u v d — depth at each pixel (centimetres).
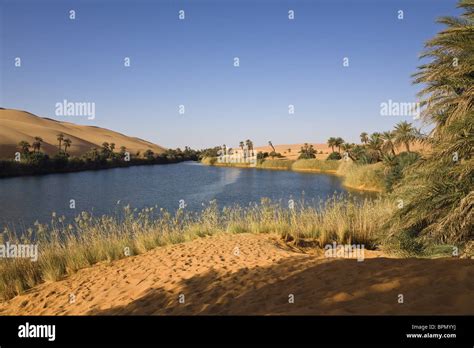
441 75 704
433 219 694
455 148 655
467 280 354
